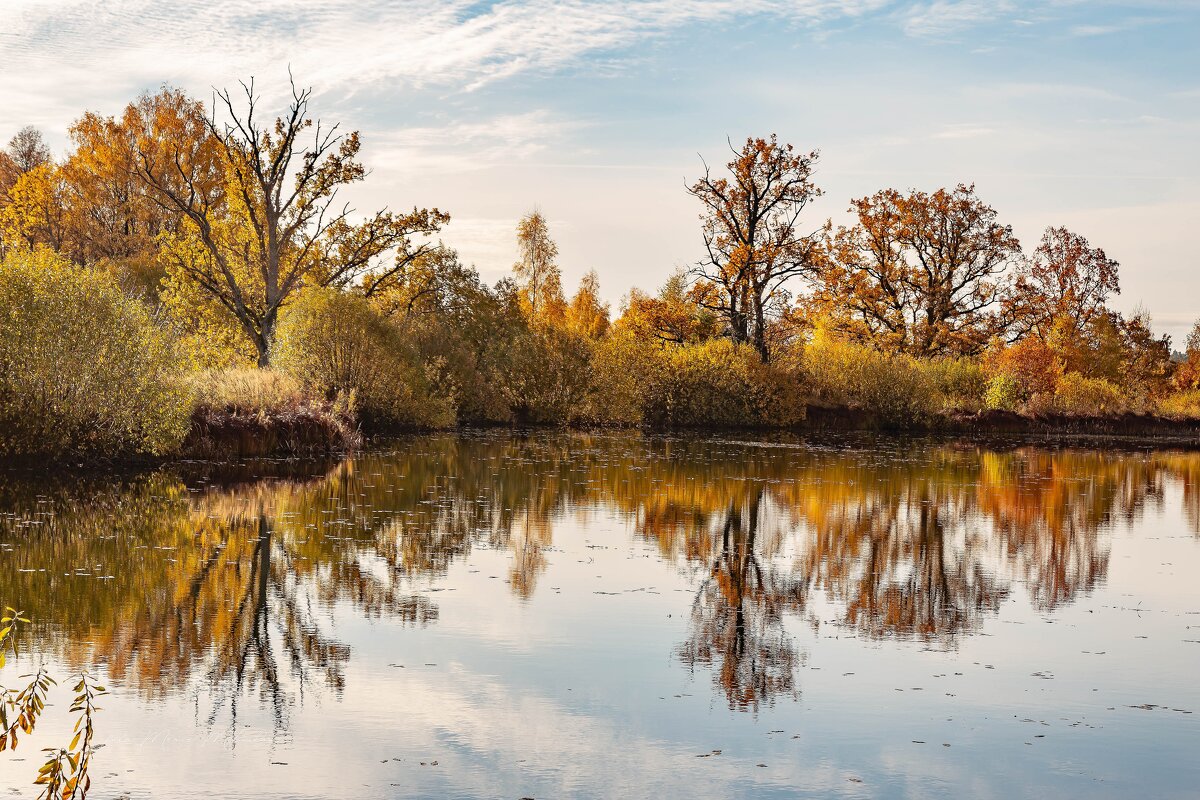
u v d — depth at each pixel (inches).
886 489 920.9
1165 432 2082.9
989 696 354.0
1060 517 776.9
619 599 479.8
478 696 341.7
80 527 621.0
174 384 932.6
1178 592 523.5
